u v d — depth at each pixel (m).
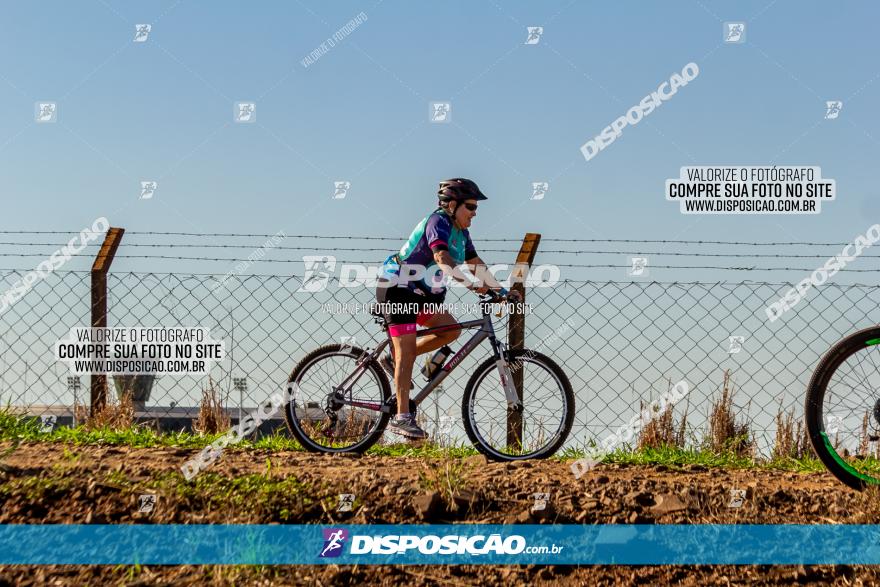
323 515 4.93
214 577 4.21
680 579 4.51
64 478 5.14
